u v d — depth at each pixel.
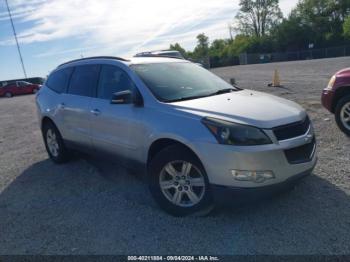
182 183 4.18
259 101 4.44
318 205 4.24
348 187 4.65
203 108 4.14
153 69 5.13
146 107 4.55
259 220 4.02
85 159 6.86
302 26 76.44
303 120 4.21
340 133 7.12
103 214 4.48
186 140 3.96
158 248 3.65
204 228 3.95
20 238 4.07
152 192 4.39
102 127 5.20
